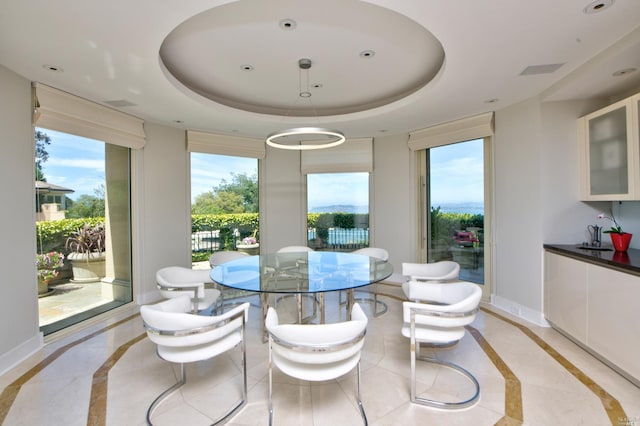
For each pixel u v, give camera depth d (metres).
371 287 4.60
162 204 4.43
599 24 2.06
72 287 3.38
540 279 3.34
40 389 2.28
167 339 1.92
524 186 3.52
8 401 2.14
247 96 3.89
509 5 1.85
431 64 3.05
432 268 3.39
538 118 3.33
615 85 2.86
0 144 2.56
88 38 2.18
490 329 3.25
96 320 3.59
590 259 2.60
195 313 2.85
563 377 2.37
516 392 2.19
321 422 1.91
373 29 2.44
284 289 2.47
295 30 2.44
